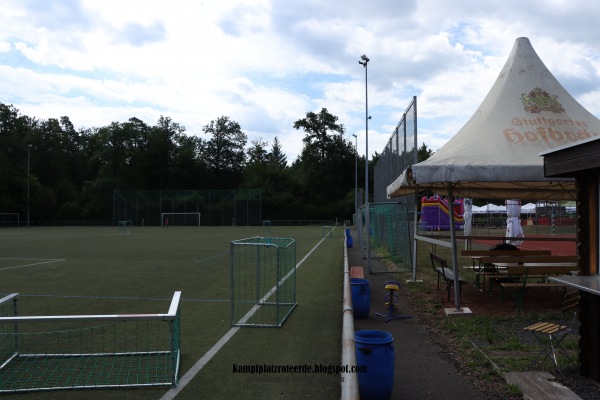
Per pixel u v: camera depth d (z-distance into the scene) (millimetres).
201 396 4996
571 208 47062
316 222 76938
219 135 98562
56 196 81688
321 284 12812
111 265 17531
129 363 6027
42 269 16312
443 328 7723
